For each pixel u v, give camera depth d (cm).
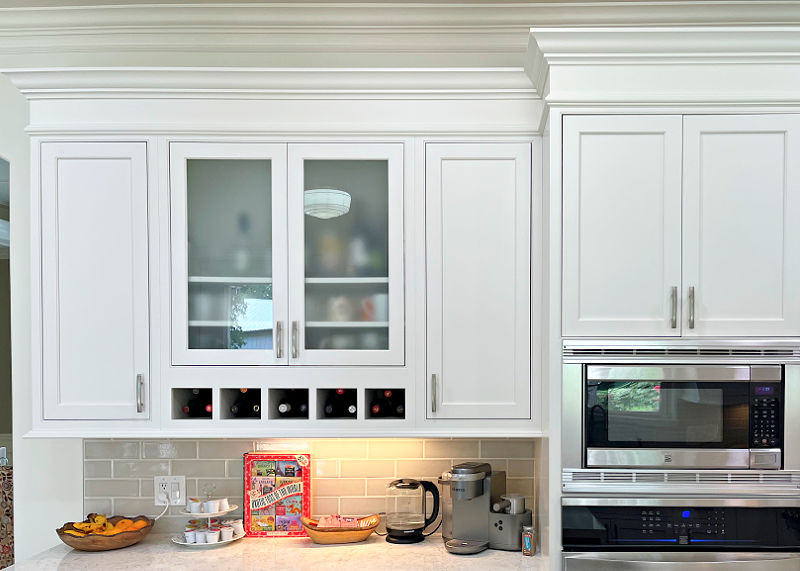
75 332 236
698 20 271
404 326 236
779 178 212
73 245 237
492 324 236
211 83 233
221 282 239
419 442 269
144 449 270
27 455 269
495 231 236
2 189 286
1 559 323
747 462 207
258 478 260
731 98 210
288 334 237
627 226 212
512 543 243
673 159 212
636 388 210
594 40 207
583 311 212
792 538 205
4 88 273
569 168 212
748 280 212
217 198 240
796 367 209
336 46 278
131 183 237
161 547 249
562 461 209
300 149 238
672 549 206
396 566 227
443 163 237
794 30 203
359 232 240
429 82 233
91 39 280
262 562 232
